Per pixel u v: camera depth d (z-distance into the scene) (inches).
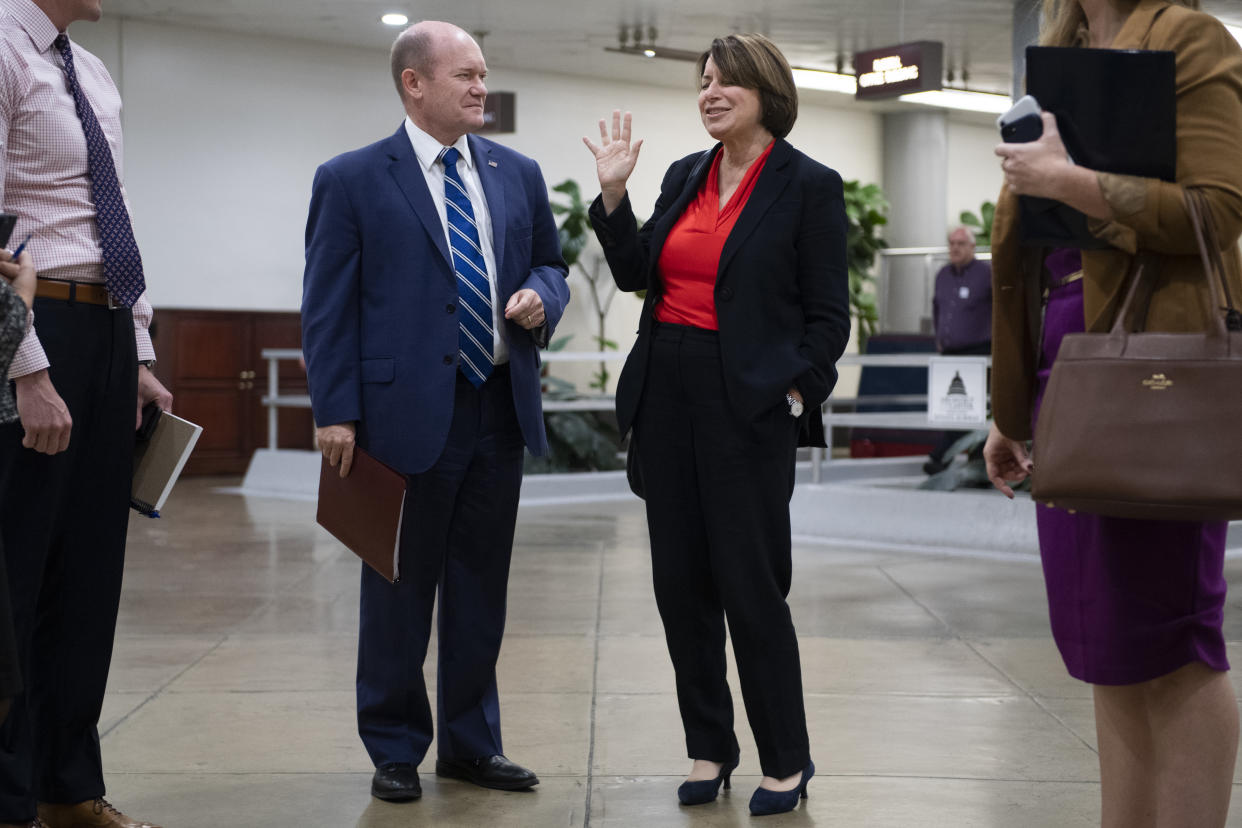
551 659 169.0
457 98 113.0
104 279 94.6
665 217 109.1
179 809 108.7
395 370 111.9
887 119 641.6
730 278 104.4
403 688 113.7
